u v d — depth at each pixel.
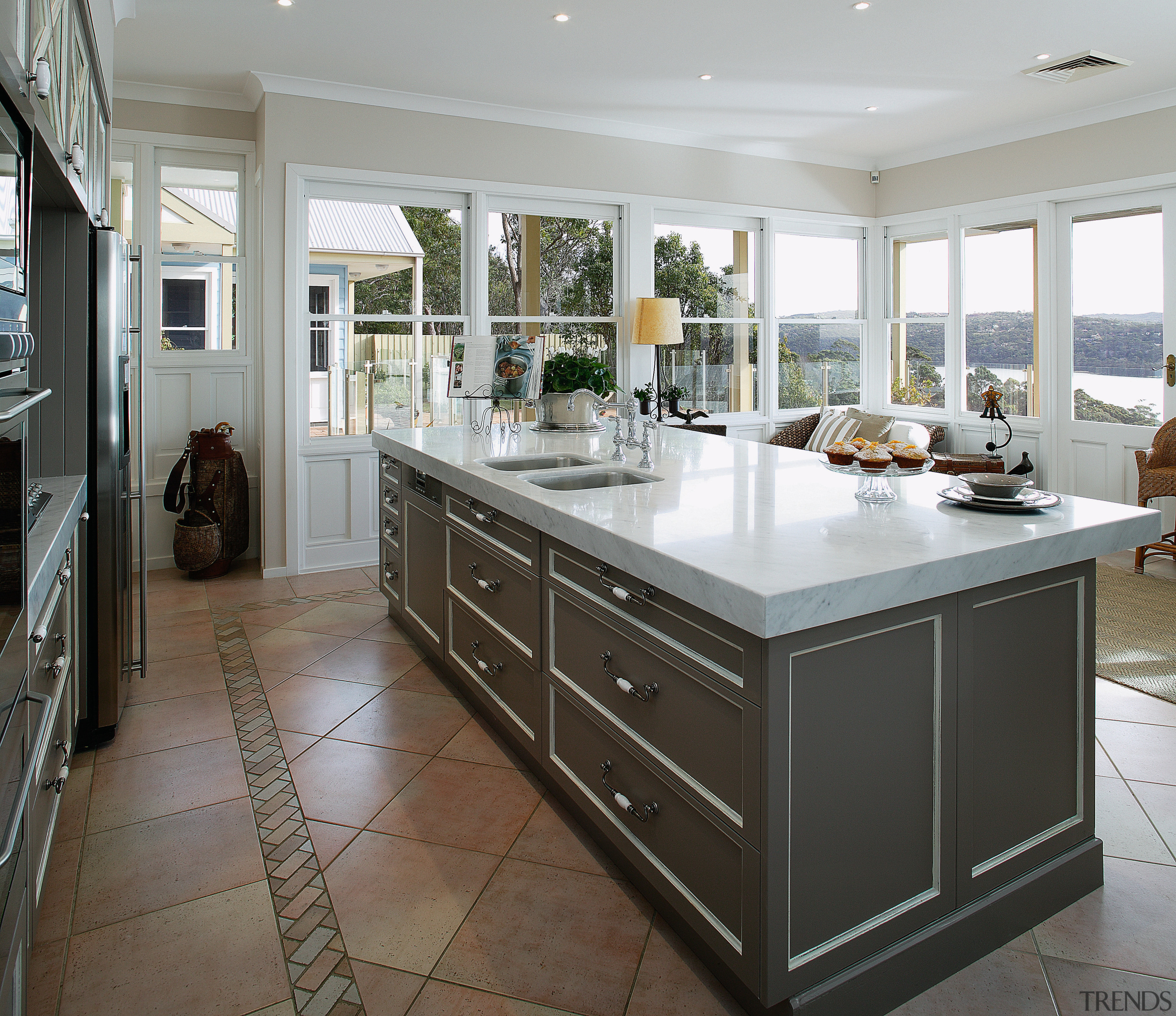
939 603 1.66
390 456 3.78
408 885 2.04
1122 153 5.07
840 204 6.46
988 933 1.78
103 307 2.64
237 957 1.78
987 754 1.77
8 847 1.21
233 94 4.77
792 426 6.23
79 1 2.37
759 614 1.41
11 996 1.33
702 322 6.02
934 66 4.41
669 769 1.77
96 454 2.67
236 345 5.04
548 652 2.31
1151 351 5.09
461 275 5.16
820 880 1.55
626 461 2.96
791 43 4.08
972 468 5.39
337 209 4.80
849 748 1.57
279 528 4.84
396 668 3.46
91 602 2.71
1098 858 1.98
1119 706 2.98
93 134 2.91
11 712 1.36
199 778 2.56
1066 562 1.83
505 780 2.55
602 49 4.15
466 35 3.95
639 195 5.59
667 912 1.88
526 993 1.68
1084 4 3.66
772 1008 1.55
